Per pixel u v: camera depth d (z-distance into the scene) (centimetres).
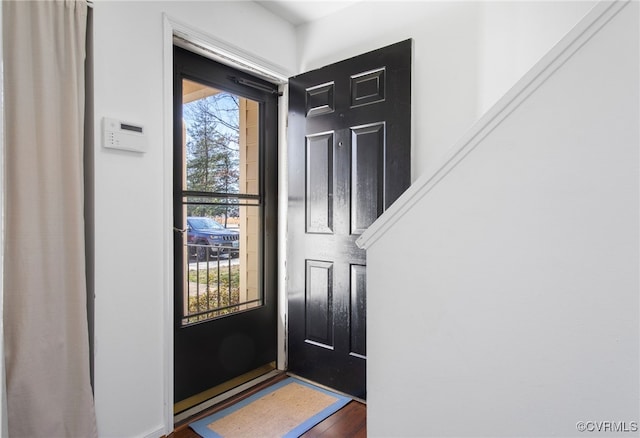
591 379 75
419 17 201
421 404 95
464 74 187
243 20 213
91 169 149
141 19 165
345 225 214
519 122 82
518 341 82
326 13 235
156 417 171
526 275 81
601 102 73
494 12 178
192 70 203
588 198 75
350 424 183
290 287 243
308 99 232
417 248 96
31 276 129
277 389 221
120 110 157
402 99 192
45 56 132
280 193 255
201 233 211
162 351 173
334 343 220
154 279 170
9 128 126
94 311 149
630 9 71
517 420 82
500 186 84
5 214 125
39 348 131
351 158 212
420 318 95
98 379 151
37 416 131
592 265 75
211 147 216
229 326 224
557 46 77
